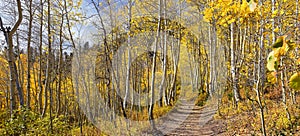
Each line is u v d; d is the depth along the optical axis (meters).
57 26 9.13
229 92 12.13
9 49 5.46
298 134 5.17
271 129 5.78
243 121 7.35
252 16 5.52
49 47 8.98
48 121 5.75
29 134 4.82
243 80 8.38
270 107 7.52
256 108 7.72
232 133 6.98
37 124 5.34
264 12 5.37
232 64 9.50
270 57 1.04
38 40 9.97
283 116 6.14
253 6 1.27
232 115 8.91
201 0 9.72
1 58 11.41
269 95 8.50
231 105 10.38
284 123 5.79
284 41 1.02
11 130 4.73
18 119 4.92
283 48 1.01
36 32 9.77
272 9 5.48
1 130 4.64
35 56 12.13
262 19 5.41
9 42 5.45
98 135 7.60
